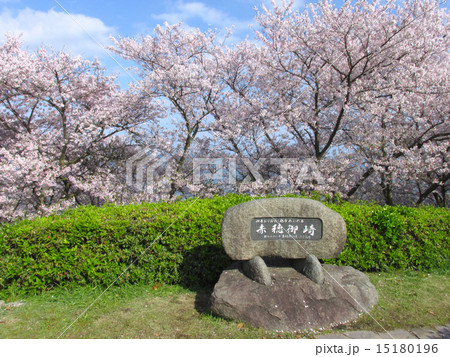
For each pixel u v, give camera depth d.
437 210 5.73
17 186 8.39
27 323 3.62
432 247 5.19
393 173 8.80
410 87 8.20
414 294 4.29
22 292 4.28
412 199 11.78
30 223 4.56
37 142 8.94
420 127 9.30
